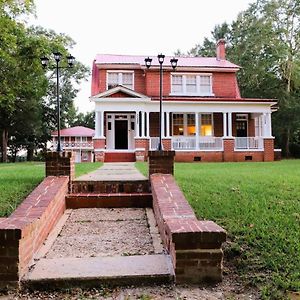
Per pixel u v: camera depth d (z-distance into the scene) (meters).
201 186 7.79
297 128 30.83
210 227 3.90
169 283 3.73
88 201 7.06
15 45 18.69
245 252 4.32
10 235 3.63
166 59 26.08
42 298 3.48
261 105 23.20
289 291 3.41
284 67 30.62
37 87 23.36
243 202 6.41
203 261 3.71
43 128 39.41
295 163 18.17
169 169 7.59
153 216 6.38
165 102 22.23
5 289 3.63
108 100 21.70
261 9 31.22
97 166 14.52
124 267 3.98
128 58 26.02
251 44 31.44
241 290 3.53
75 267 4.00
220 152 22.64
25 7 18.98
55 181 6.94
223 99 22.80
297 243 4.43
